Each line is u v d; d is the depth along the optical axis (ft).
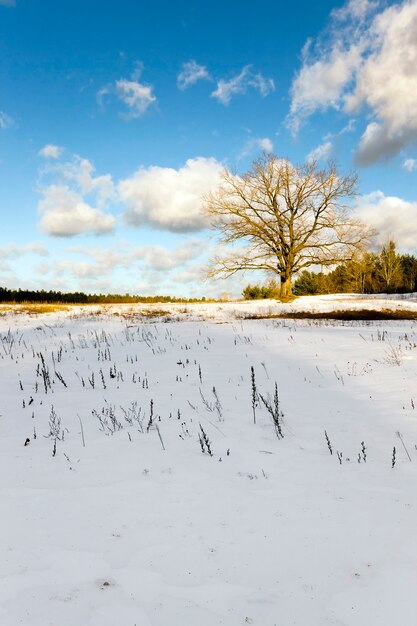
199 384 23.02
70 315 62.28
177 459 13.33
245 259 108.88
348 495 10.82
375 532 9.02
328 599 7.09
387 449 13.89
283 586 7.40
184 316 64.69
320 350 32.04
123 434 15.72
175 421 17.07
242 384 22.85
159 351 33.35
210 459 13.33
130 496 10.78
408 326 50.83
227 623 6.61
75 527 9.26
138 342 38.19
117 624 6.57
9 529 9.14
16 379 25.44
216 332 43.50
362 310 74.90
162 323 53.52
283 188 110.52
